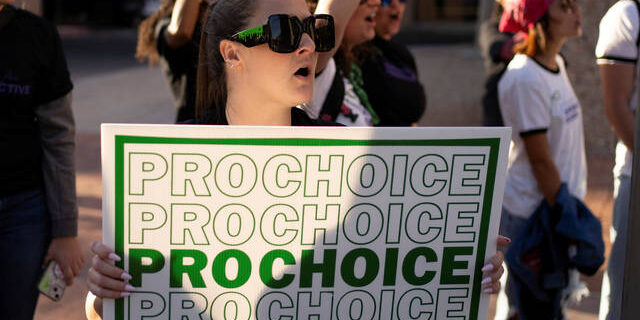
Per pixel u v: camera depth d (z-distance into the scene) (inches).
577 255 123.6
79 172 275.6
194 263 59.5
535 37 126.0
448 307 62.8
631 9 115.5
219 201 58.7
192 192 58.4
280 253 59.9
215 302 60.3
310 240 60.0
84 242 199.0
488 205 61.4
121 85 492.7
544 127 124.3
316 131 58.1
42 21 102.7
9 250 103.0
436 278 62.2
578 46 321.7
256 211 59.1
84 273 178.9
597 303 167.9
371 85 127.0
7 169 100.6
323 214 59.7
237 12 62.5
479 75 549.6
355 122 97.0
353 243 60.5
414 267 61.7
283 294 60.7
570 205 124.1
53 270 105.9
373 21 103.6
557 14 123.8
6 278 104.0
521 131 125.0
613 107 116.6
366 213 60.2
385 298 61.9
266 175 58.6
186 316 60.3
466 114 405.7
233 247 59.5
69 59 633.6
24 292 104.7
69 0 998.4
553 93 126.4
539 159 124.7
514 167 129.3
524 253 126.4
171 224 58.8
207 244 59.3
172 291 59.8
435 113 406.9
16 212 102.7
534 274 126.9
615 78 116.1
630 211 67.4
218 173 58.2
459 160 60.4
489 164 60.7
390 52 132.3
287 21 60.8
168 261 59.4
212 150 57.8
